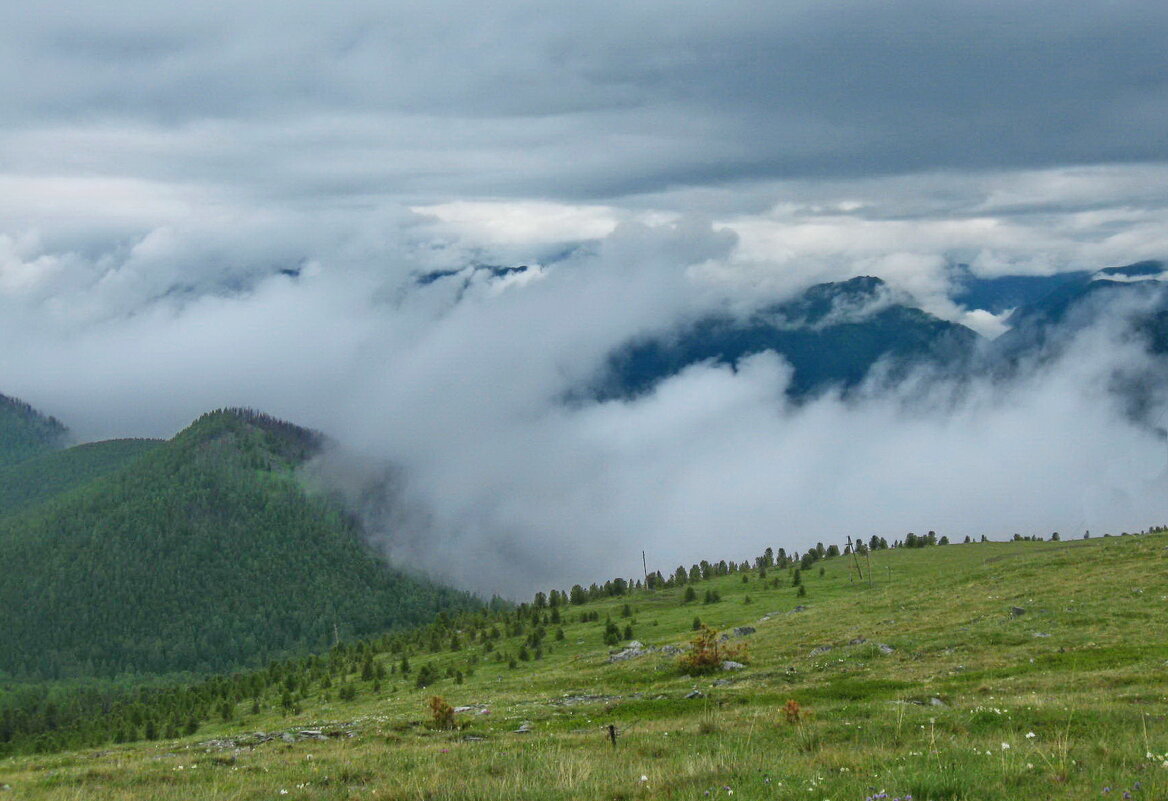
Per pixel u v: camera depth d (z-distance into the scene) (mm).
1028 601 70688
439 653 155625
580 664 89188
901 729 29016
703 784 21141
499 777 25297
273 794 25500
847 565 162625
